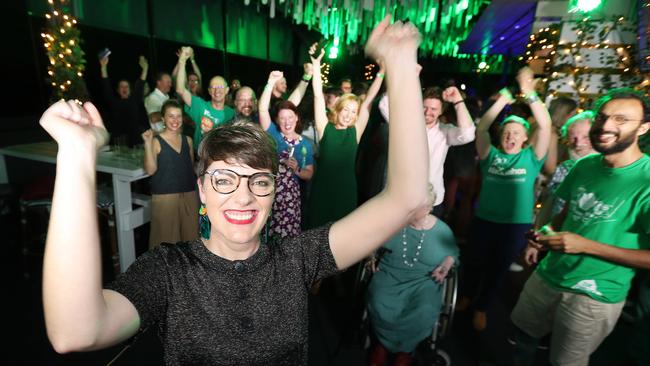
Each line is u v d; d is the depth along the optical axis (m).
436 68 14.33
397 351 2.10
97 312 0.58
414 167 0.71
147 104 4.30
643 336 2.18
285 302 0.85
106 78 4.43
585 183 1.57
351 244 0.83
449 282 2.15
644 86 3.21
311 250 0.88
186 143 2.82
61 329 0.55
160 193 2.76
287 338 0.84
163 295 0.78
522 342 1.92
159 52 7.20
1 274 3.06
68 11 4.01
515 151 2.42
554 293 1.66
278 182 2.61
